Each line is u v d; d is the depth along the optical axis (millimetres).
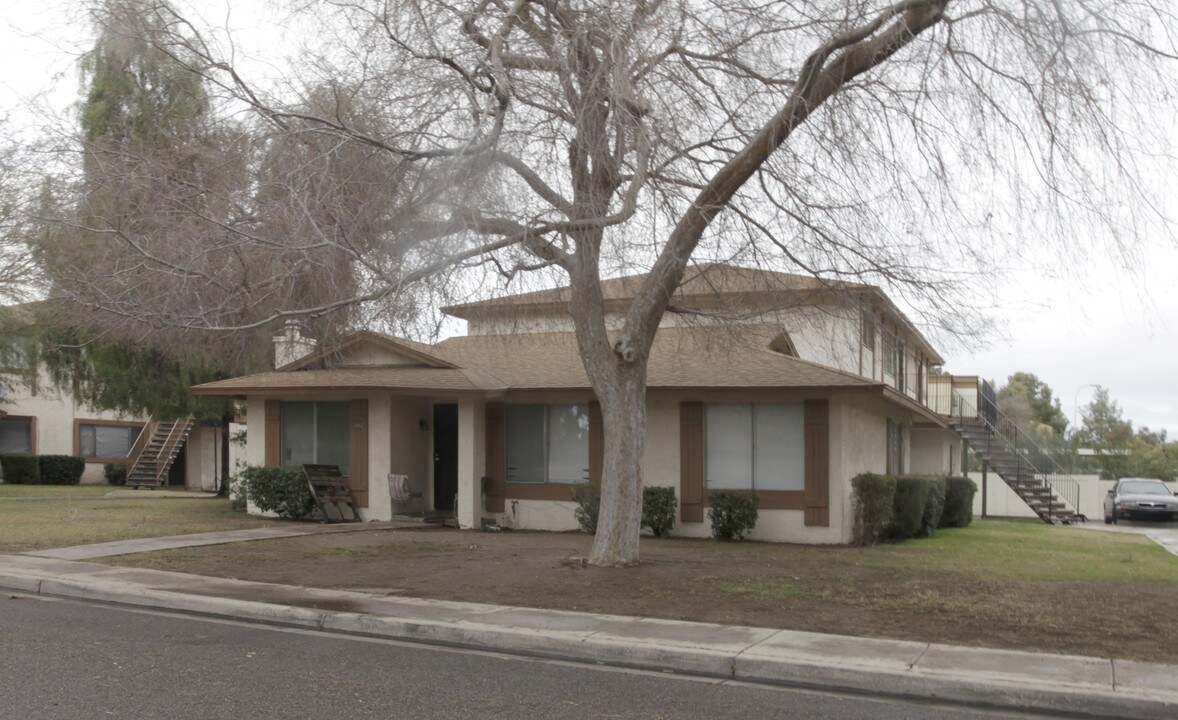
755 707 7062
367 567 13086
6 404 33375
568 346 21344
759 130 12344
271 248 11180
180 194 12039
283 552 14609
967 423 30094
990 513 33156
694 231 12344
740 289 13680
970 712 7090
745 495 17609
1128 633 9258
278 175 11500
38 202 14727
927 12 11195
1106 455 48062
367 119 11742
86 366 25219
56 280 14203
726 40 12133
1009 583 12375
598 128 11734
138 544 15188
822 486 17500
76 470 35719
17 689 7020
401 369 20625
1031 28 10133
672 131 11852
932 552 16672
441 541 16438
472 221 10969
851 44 11500
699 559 14305
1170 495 30422
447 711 6695
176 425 35562
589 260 12141
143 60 13445
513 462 19828
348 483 20172
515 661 8461
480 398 19656
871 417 20609
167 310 11453
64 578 11875
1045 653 8336
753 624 9469
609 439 13172
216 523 18953
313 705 6770
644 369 13281
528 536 17938
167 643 8805
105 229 12250
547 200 12102
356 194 11359
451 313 11953
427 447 21281
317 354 20312
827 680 7746
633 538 13195
